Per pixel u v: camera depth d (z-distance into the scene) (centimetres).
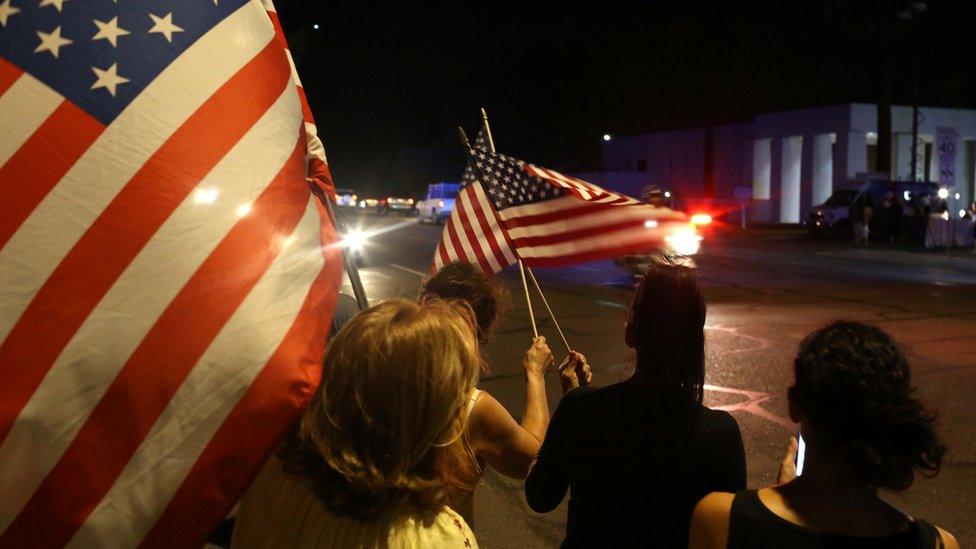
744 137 4059
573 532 216
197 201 164
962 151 3725
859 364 157
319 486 169
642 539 206
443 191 4081
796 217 3875
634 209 351
